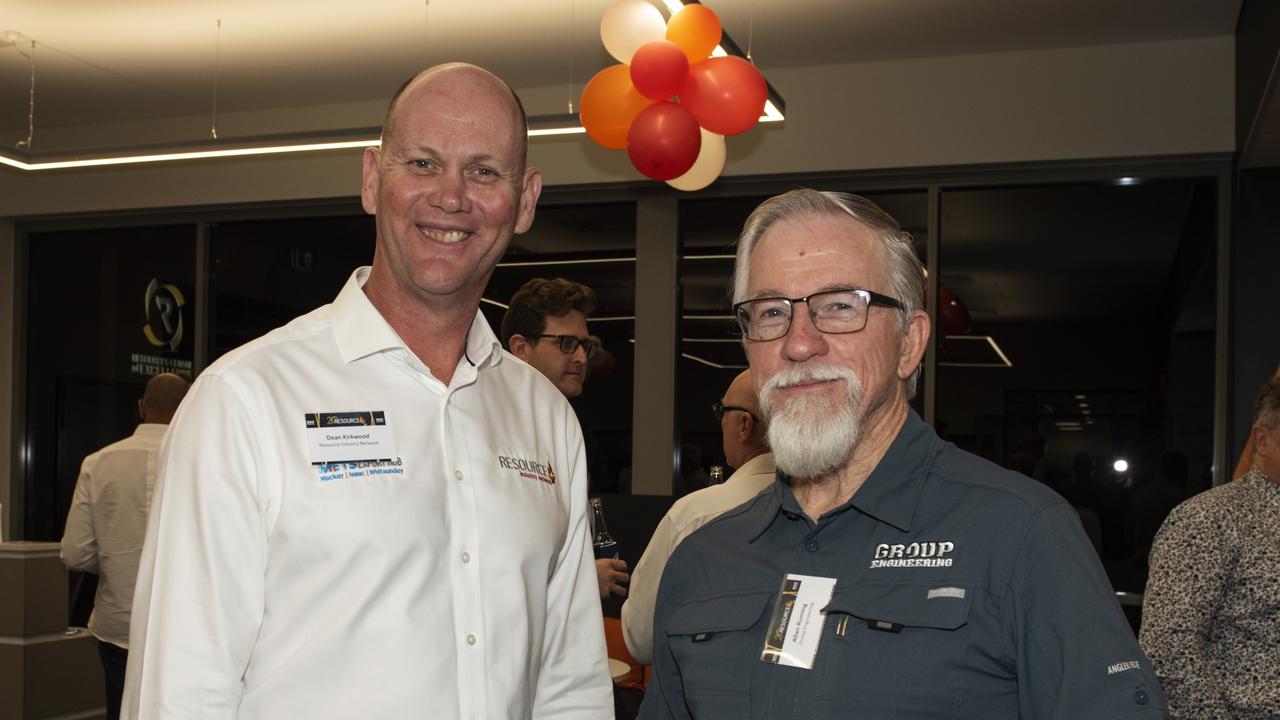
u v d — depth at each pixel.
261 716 1.42
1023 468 5.71
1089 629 1.25
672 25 3.79
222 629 1.39
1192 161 5.46
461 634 1.55
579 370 3.03
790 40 5.57
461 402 1.67
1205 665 2.32
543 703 1.77
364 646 1.46
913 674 1.31
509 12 5.25
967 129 5.73
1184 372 5.49
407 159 1.57
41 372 7.52
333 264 7.03
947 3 5.04
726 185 6.22
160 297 7.32
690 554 1.65
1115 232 5.68
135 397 7.33
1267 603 2.29
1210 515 2.38
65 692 4.27
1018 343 5.77
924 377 5.86
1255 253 5.07
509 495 1.66
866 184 5.97
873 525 1.44
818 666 1.36
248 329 7.15
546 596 1.77
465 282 1.59
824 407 1.43
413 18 5.34
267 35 5.57
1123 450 5.57
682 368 6.32
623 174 6.31
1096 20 5.20
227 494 1.42
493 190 1.59
